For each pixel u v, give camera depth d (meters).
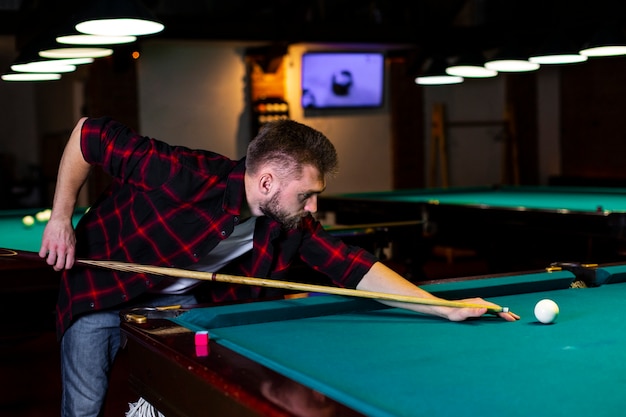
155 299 2.47
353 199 6.59
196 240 2.25
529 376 1.54
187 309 2.09
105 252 2.33
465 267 8.00
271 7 8.58
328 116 9.41
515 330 1.95
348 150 9.56
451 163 10.18
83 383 2.36
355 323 2.04
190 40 7.79
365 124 9.65
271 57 8.58
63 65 5.10
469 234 5.69
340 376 1.55
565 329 1.95
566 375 1.54
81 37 4.12
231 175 2.19
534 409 1.34
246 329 1.97
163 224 2.24
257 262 2.37
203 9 9.10
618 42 4.71
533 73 10.43
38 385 4.22
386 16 9.51
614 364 1.62
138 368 1.93
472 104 10.26
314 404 1.34
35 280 3.46
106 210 2.34
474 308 2.03
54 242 2.25
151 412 1.93
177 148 2.27
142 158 2.20
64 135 10.72
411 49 9.47
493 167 10.43
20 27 7.08
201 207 2.23
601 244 4.77
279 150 2.07
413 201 6.03
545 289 2.51
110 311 2.37
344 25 8.44
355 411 1.31
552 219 5.05
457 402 1.38
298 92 9.21
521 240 5.31
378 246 4.46
